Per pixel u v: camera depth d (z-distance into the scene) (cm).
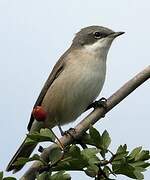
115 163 709
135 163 711
